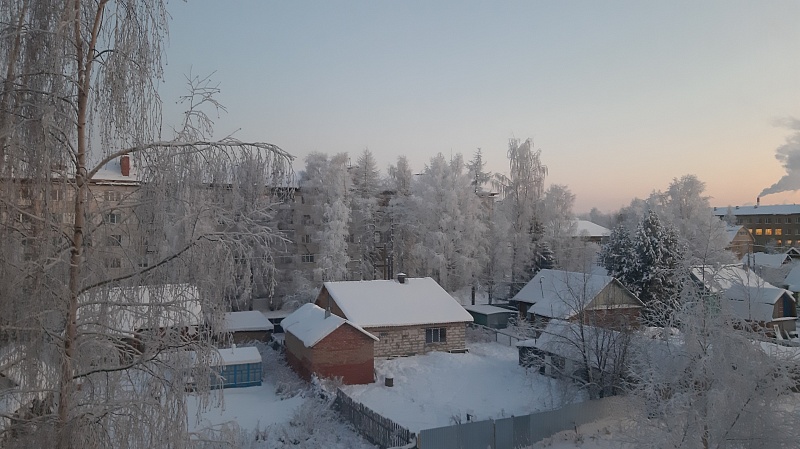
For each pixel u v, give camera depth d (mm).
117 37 6117
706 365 13781
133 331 6215
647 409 15039
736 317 14117
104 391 6180
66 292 5859
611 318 26875
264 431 18844
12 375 5703
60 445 5535
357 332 26844
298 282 47000
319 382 25094
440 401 24219
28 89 5703
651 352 15828
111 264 6281
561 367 24875
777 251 79625
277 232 6707
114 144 6191
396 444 17484
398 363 30516
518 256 51781
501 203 54469
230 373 25422
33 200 5801
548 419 18969
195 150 6184
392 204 53469
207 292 6164
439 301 34875
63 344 5898
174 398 6027
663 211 59969
